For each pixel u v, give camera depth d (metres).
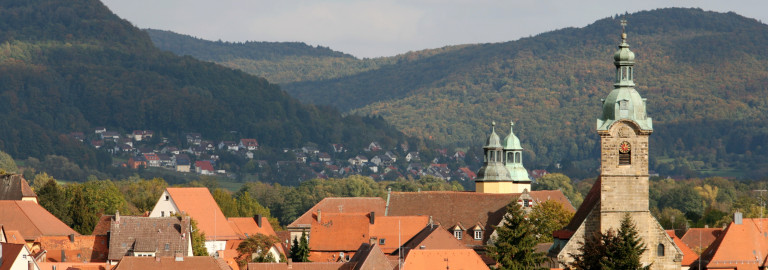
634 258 194.88
